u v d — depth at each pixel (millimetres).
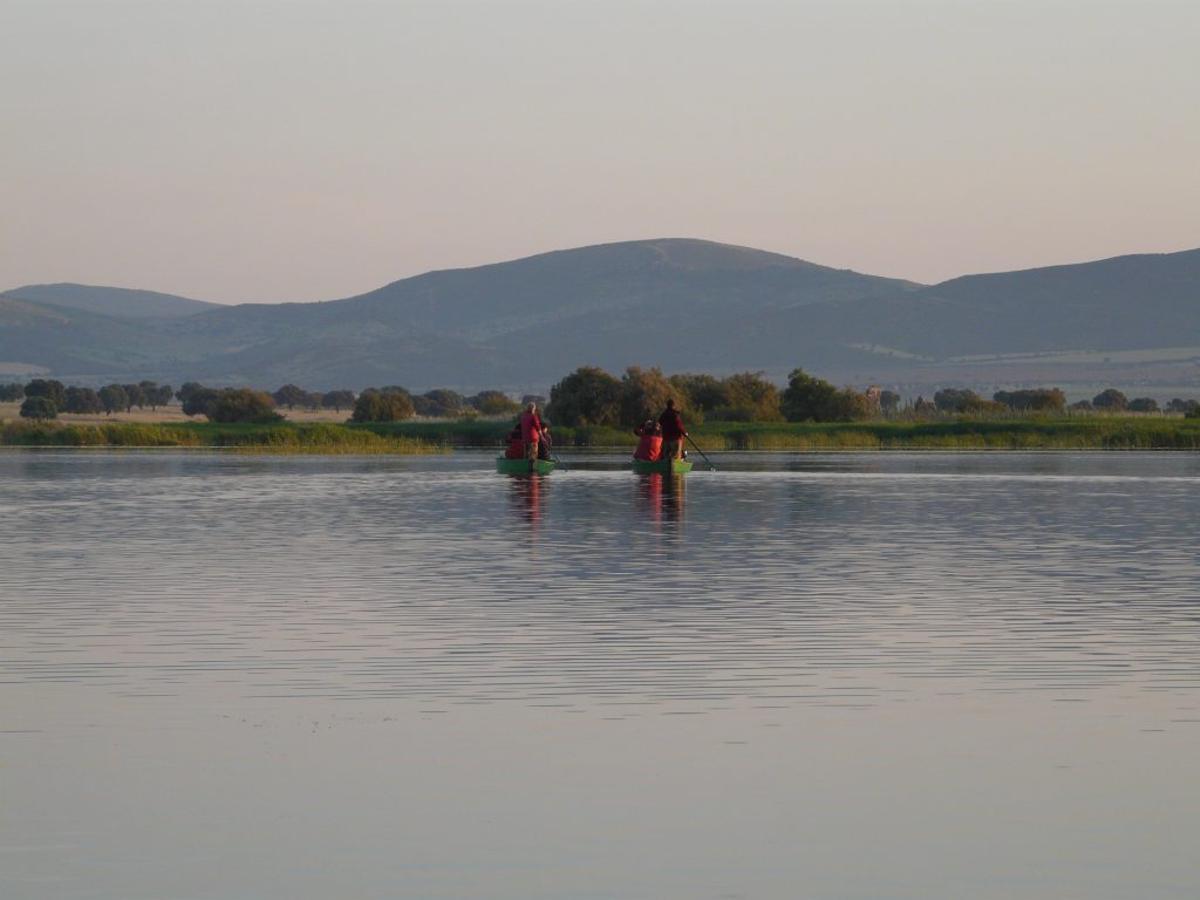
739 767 16391
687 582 31359
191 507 53594
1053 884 12977
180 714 18891
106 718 18672
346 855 13672
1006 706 19266
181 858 13594
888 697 19797
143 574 33031
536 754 16938
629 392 132375
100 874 13195
